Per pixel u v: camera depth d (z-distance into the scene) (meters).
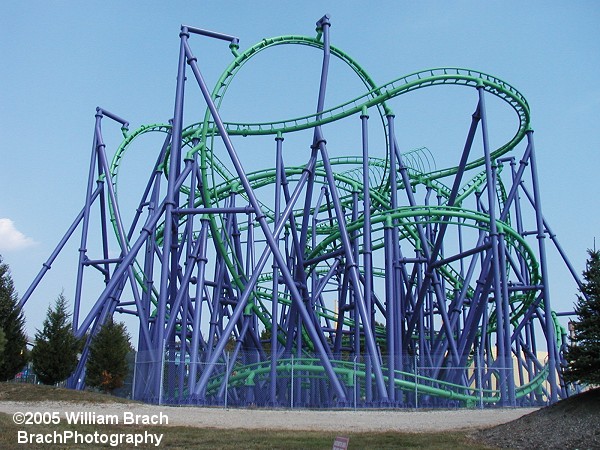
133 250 35.03
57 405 24.12
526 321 44.78
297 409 28.52
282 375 33.78
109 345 32.66
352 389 32.31
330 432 19.53
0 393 25.64
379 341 51.06
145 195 45.09
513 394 32.88
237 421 22.14
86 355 35.41
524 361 50.44
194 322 33.09
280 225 33.94
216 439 17.23
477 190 50.00
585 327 19.31
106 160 41.66
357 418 24.09
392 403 30.09
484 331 42.44
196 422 21.48
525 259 43.78
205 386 29.98
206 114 36.28
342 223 34.66
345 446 11.74
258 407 29.78
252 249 46.00
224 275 42.41
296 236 38.72
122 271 34.75
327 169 36.25
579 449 15.41
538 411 19.34
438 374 37.78
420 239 42.69
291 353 36.16
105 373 31.91
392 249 35.19
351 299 49.41
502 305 39.09
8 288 32.06
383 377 32.19
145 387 29.61
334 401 31.30
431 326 48.22
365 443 17.00
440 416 25.25
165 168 42.44
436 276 41.38
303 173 36.81
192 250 38.69
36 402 24.52
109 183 40.97
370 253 33.94
